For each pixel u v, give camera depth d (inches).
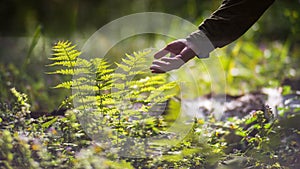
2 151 122.5
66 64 141.6
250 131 153.9
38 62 254.7
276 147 150.3
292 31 343.0
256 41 359.3
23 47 349.1
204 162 137.0
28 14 468.1
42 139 130.7
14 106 150.0
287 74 272.7
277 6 365.4
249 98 210.1
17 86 202.5
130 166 123.5
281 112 172.4
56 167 124.0
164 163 133.3
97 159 121.9
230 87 269.0
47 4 470.6
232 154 145.3
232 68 292.7
